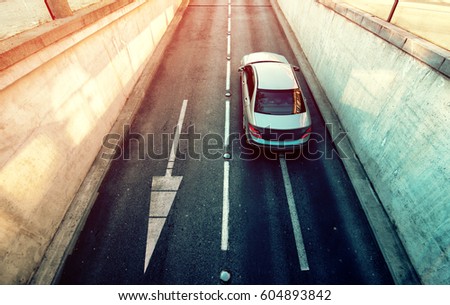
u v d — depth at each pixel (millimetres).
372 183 5633
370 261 4523
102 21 6812
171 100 8578
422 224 4051
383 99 5293
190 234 4898
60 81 5133
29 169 4199
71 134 5445
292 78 6965
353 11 6734
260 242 4793
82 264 4453
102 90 6945
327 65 8602
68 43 5270
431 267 3842
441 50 3846
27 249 4098
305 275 4371
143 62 10305
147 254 4602
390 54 5117
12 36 4309
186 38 12969
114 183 5848
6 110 3777
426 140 4016
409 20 5520
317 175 6082
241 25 14375
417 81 4293
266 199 5551
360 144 6191
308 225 5070
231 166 6301
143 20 10391
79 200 5406
